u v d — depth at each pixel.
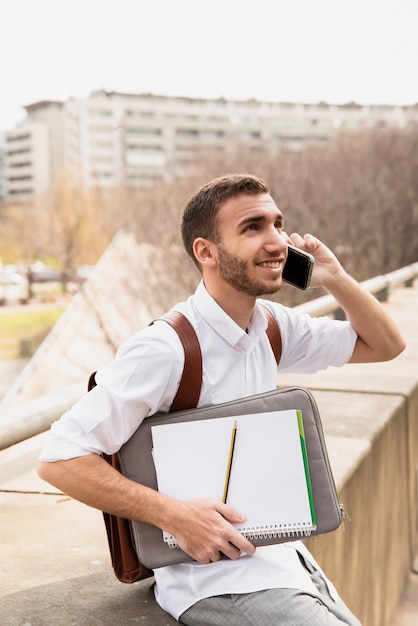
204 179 21.27
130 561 1.88
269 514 1.69
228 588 1.70
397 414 3.85
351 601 2.91
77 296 19.09
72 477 1.66
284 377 4.71
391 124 22.75
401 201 21.14
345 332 2.09
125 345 1.71
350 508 2.87
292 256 1.97
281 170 21.47
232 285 1.74
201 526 1.66
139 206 20.17
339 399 4.06
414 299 9.12
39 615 1.89
